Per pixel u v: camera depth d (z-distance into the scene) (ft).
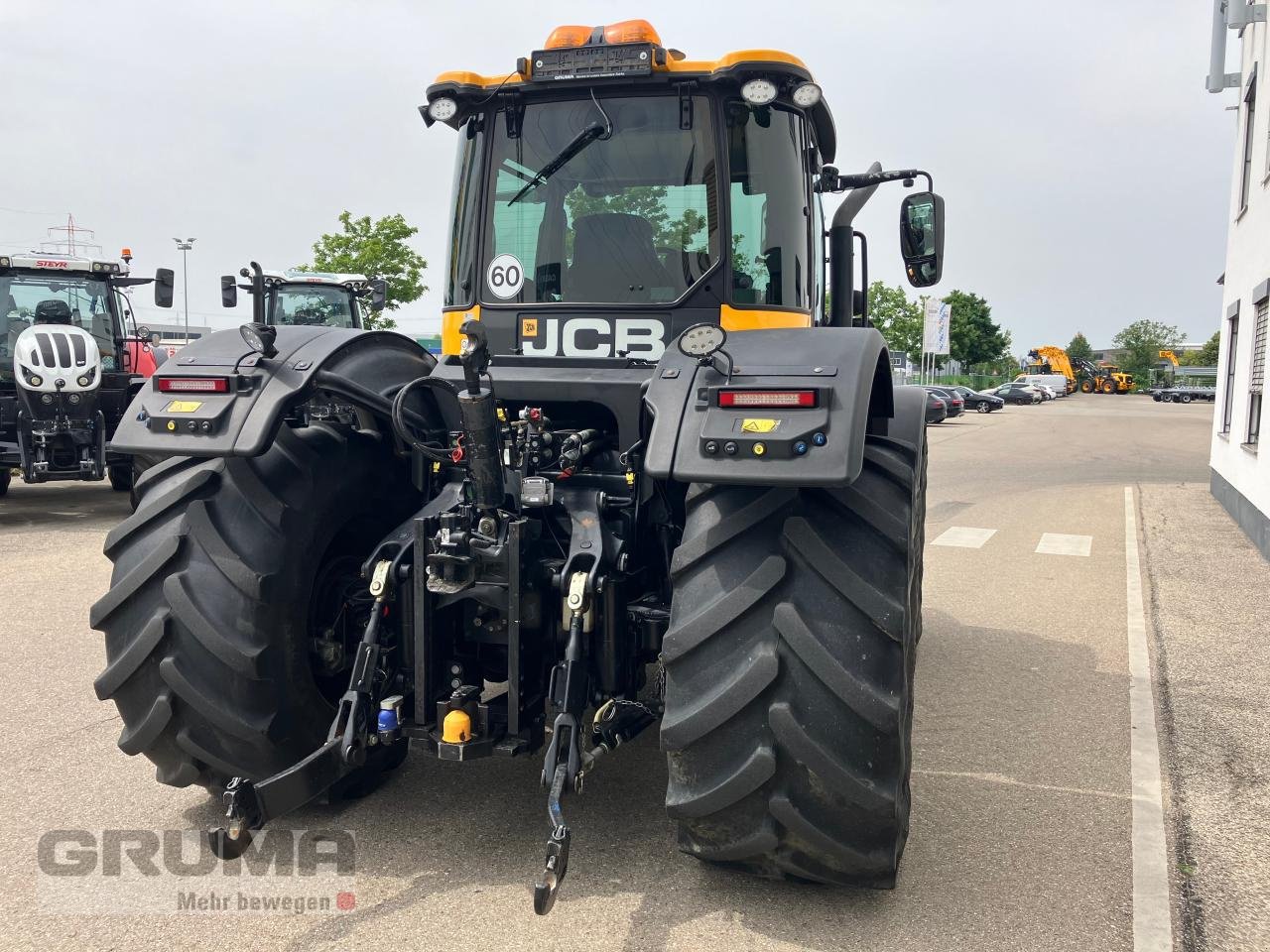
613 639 9.55
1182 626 20.33
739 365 8.33
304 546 9.88
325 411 10.94
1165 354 321.11
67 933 8.62
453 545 9.22
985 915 9.12
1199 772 12.84
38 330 31.78
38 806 11.22
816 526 8.46
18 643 18.02
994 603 22.38
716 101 10.40
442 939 8.53
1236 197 39.01
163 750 9.77
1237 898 9.68
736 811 8.39
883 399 9.96
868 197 13.20
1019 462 59.77
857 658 8.11
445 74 10.88
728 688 8.14
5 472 36.83
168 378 9.45
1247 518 32.04
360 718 9.19
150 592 9.45
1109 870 10.05
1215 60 34.45
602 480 10.31
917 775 12.51
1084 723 14.47
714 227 10.39
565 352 10.69
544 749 12.56
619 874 9.66
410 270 81.46
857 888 8.79
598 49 10.38
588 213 10.70
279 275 43.60
